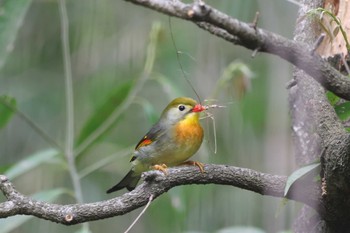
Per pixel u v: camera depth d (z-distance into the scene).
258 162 10.96
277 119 10.96
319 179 6.64
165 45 11.79
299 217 7.58
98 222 12.13
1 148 12.66
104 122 10.96
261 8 10.87
